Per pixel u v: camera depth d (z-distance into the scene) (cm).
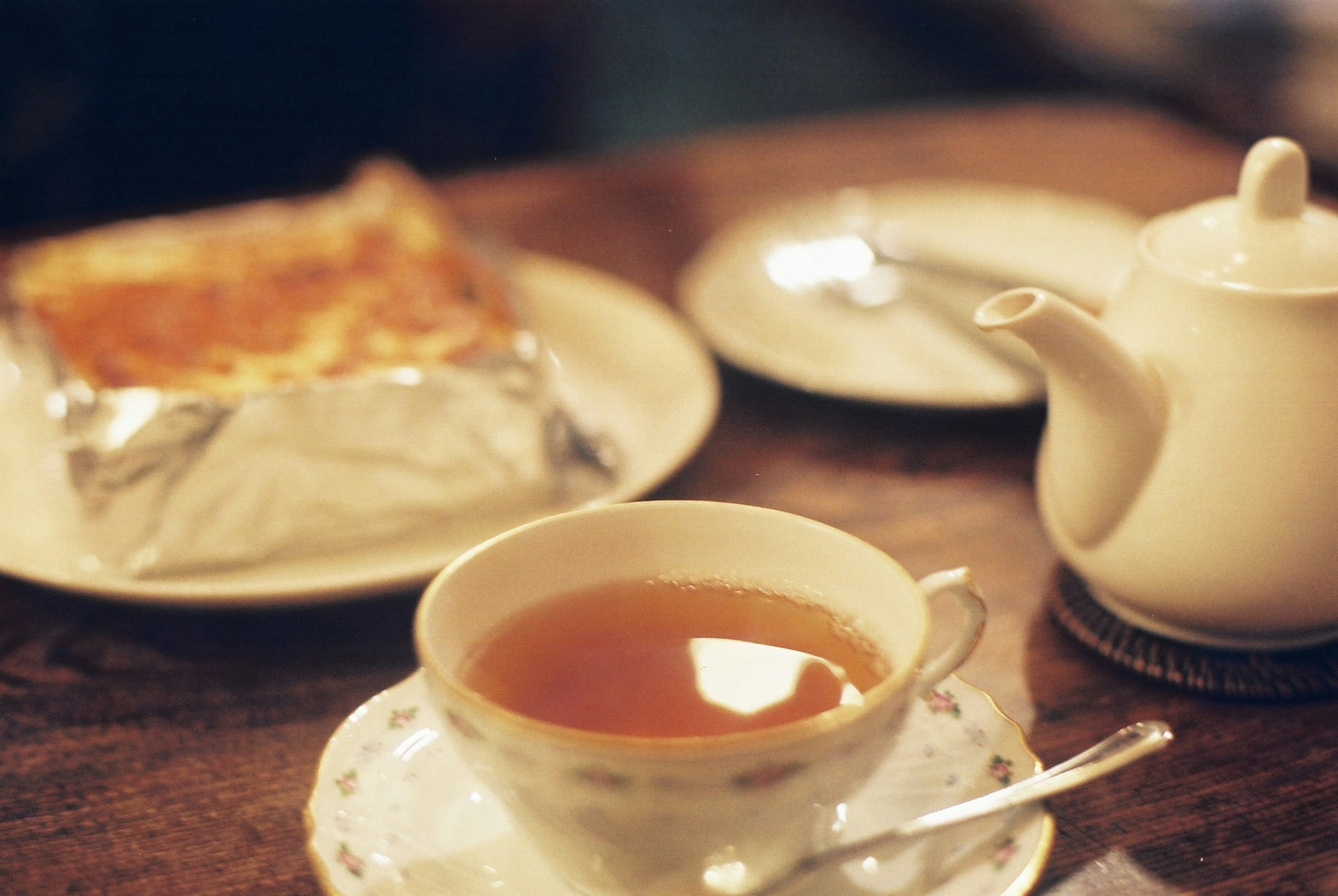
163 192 145
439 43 152
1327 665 54
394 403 66
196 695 55
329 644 57
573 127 176
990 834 47
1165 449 52
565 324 79
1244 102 142
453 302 74
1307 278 51
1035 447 68
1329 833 50
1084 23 180
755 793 43
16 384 74
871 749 44
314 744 53
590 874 46
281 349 70
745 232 88
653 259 87
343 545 66
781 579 49
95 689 55
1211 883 48
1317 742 52
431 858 47
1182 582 53
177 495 64
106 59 137
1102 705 54
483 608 48
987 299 80
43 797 51
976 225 90
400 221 84
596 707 46
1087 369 52
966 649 48
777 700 46
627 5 232
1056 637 57
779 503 64
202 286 75
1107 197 95
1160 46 166
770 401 72
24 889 48
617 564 49
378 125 151
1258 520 52
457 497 67
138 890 48
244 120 144
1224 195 95
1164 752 52
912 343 76
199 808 51
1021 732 49
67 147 138
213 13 139
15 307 76
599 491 68
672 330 76
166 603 57
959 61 216
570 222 93
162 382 67
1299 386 51
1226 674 54
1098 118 113
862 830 47
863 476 66
